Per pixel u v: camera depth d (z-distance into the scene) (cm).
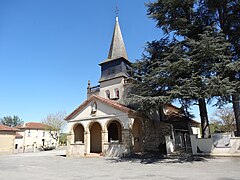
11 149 3259
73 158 2009
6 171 1228
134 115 2067
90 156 2061
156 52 1855
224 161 1312
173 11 1759
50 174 1073
